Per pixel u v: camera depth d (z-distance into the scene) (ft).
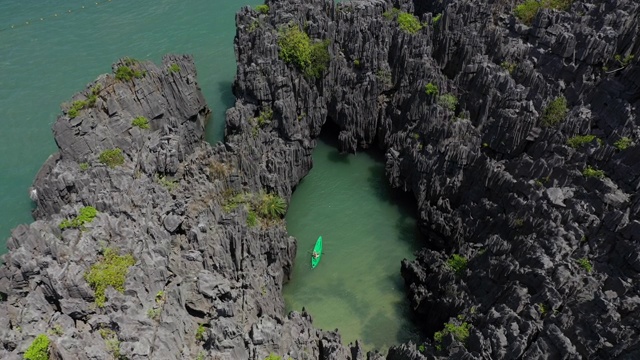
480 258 171.42
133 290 140.97
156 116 222.28
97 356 126.72
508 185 183.11
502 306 148.36
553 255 152.97
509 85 204.54
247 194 199.62
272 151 216.54
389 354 162.91
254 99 226.58
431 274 180.75
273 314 164.55
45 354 123.75
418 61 228.22
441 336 155.63
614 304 140.15
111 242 151.53
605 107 185.68
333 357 145.59
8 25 322.96
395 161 223.30
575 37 200.44
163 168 191.83
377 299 191.21
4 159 237.45
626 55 192.65
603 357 132.98
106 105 204.33
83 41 309.63
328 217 221.46
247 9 253.03
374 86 232.53
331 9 252.42
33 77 282.97
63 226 153.38
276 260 185.57
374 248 209.26
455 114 221.87
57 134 194.70
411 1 271.08
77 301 136.26
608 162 171.83
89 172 176.14
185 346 141.08
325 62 231.09
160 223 169.89
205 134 252.42
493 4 240.73
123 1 346.95
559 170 175.01
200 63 292.20
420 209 210.18
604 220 156.97
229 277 166.91
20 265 143.33
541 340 136.36
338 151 249.34
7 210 215.31
